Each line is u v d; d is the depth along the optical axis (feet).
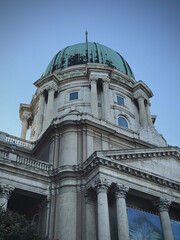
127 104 150.61
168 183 87.10
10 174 83.05
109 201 82.38
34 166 88.33
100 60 162.61
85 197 81.71
